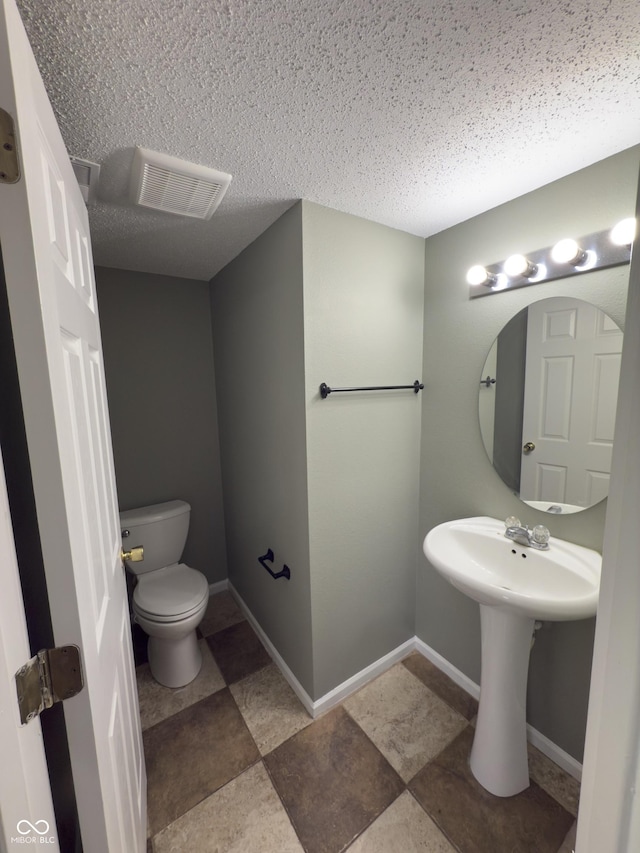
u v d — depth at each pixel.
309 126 0.91
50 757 0.66
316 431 1.38
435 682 1.70
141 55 0.70
